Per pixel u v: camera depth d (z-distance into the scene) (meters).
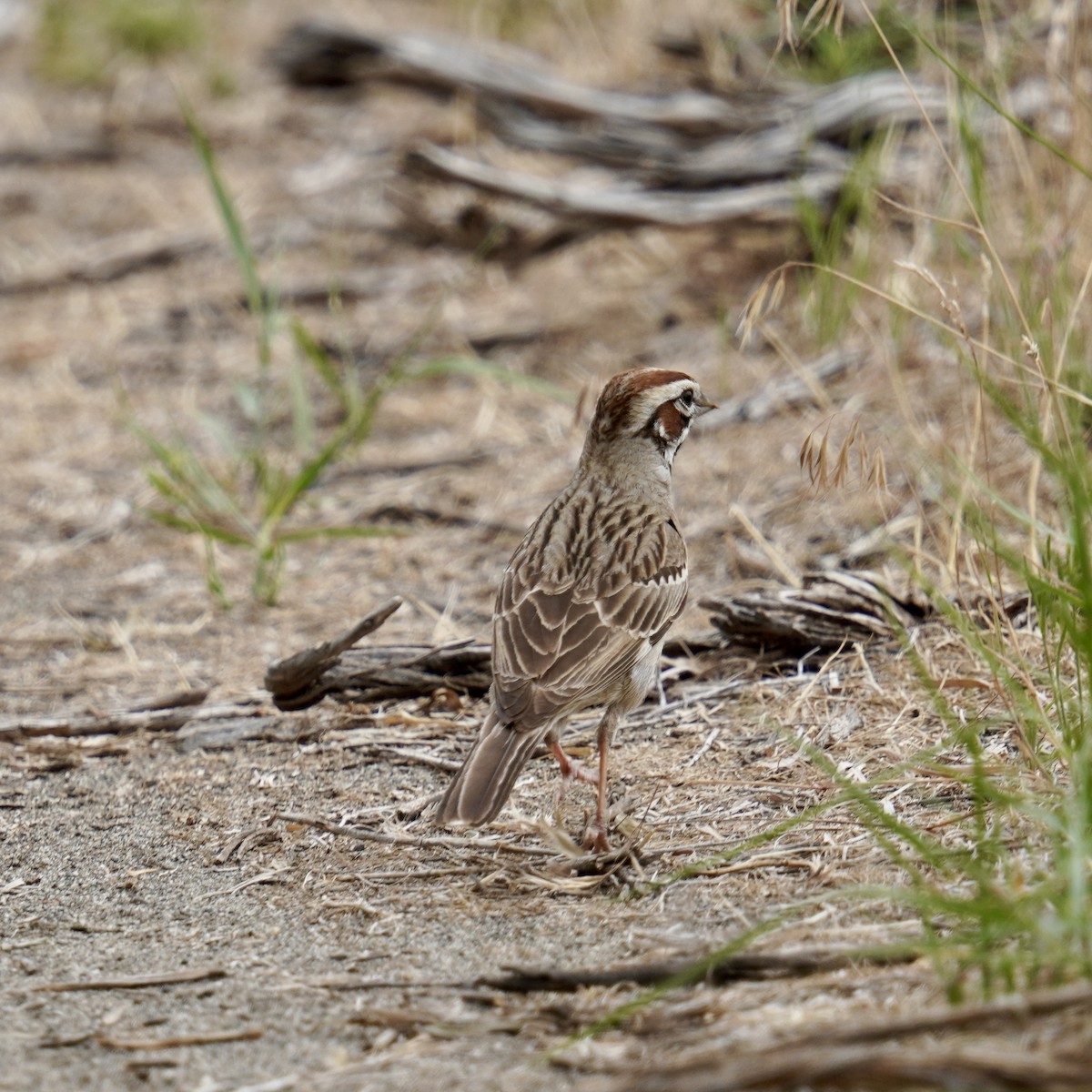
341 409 16.33
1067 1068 5.27
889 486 12.88
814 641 10.43
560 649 8.60
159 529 14.41
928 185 15.34
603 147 18.81
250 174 21.83
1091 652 7.22
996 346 12.59
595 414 10.01
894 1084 5.29
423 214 19.23
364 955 7.31
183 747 10.12
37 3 28.52
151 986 7.11
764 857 7.89
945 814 8.00
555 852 8.32
